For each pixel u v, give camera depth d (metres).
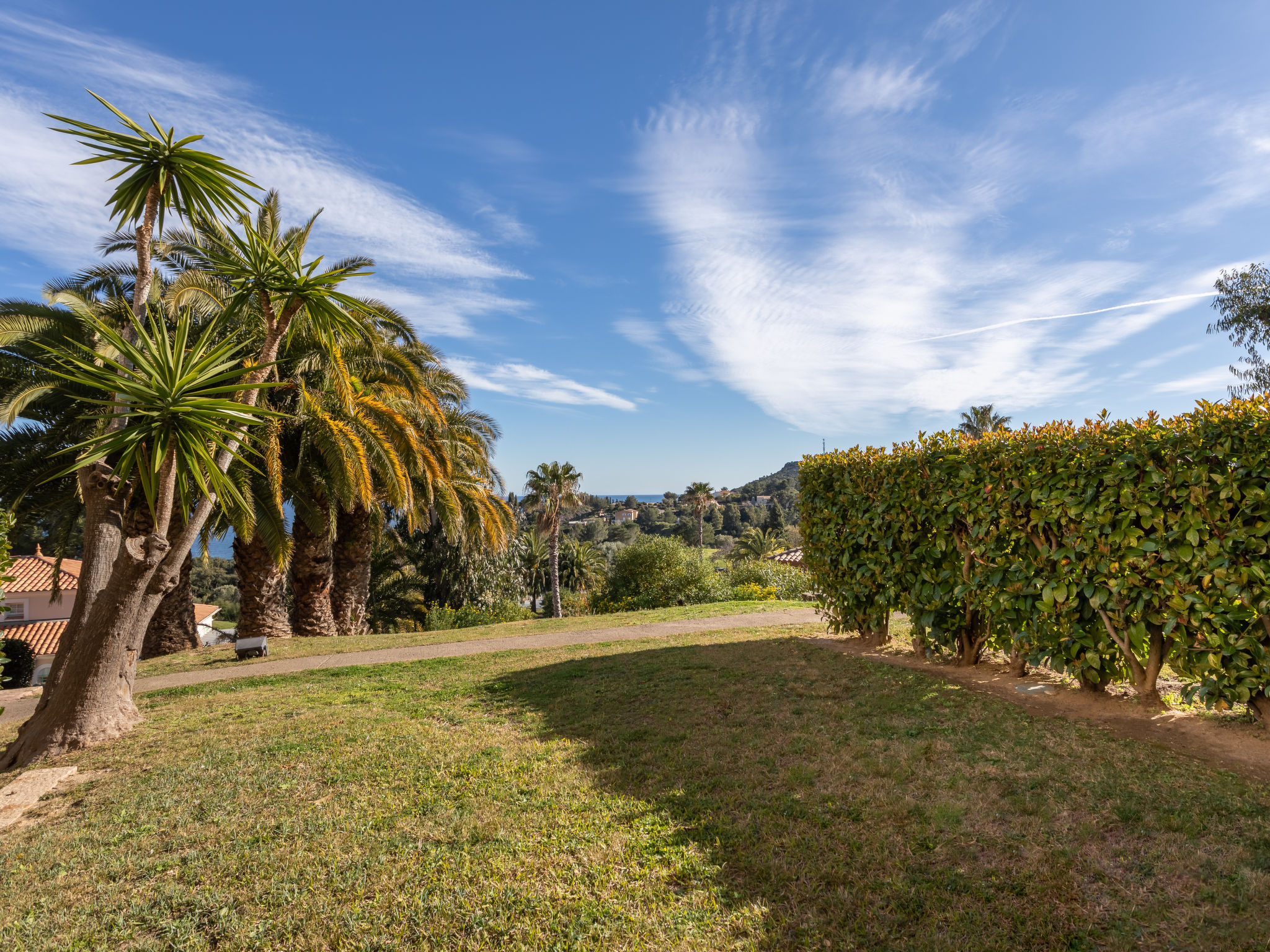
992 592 5.97
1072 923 2.72
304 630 16.67
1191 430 4.57
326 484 14.80
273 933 3.00
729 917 2.88
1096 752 4.26
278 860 3.63
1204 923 2.65
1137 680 5.02
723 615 13.64
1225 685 4.39
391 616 27.66
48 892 3.52
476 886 3.22
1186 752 4.18
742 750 4.85
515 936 2.84
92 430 11.87
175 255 13.04
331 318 7.44
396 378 14.52
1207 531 4.45
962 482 6.33
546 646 11.22
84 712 6.52
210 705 8.00
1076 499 5.20
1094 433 5.21
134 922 3.17
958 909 2.85
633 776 4.48
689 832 3.65
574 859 3.42
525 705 6.68
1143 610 4.86
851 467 8.02
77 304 7.62
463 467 19.94
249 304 10.56
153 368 5.96
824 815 3.75
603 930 2.84
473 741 5.48
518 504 38.34
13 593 25.08
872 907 2.91
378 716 6.62
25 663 18.05
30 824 4.62
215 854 3.75
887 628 7.98
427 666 9.81
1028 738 4.59
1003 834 3.41
